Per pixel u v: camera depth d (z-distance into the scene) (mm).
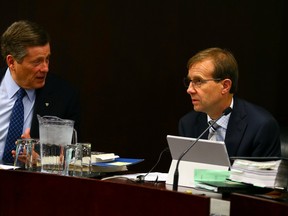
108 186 2135
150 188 2031
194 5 5477
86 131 5734
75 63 5707
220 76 3355
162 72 5590
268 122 3406
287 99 5184
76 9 5680
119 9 5629
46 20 5691
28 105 3910
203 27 5453
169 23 5543
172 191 1978
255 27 5293
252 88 5309
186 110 5551
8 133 3826
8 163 3641
